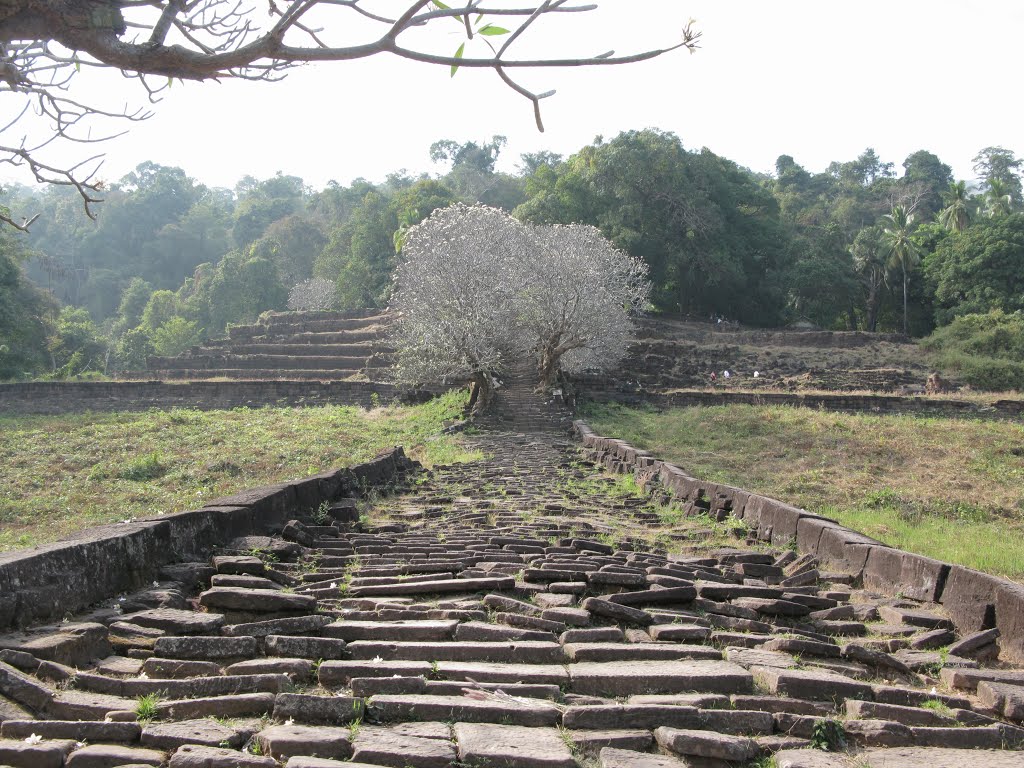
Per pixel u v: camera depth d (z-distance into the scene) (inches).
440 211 1434.5
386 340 1722.4
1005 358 1717.5
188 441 994.7
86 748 132.1
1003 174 3265.3
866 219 3078.2
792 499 727.1
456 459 883.4
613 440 882.1
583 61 125.7
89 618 206.7
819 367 1740.9
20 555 200.5
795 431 999.0
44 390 1491.1
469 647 196.1
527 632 211.8
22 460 904.9
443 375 1184.2
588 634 214.8
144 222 3863.2
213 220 3939.5
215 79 141.9
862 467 855.7
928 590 278.5
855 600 301.0
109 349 2444.6
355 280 2482.8
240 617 216.2
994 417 1253.1
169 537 270.2
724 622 246.4
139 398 1483.8
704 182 2223.2
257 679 164.7
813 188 3449.8
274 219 3809.1
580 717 157.1
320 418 1205.1
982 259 2155.5
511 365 1432.1
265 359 1781.5
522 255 1279.5
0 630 182.7
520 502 567.2
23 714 144.9
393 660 191.5
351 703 152.9
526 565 302.8
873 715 169.9
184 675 176.2
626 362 1657.2
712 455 920.3
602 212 2187.5
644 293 1553.9
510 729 149.8
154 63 125.1
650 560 329.7
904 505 699.4
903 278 2378.2
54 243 3695.9
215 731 141.6
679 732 149.3
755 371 1706.4
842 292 2317.9
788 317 2503.7
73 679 164.2
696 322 2153.1
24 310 1998.0
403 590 252.8
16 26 119.3
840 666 208.7
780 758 146.4
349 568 303.0
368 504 526.0
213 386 1473.9
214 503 351.6
